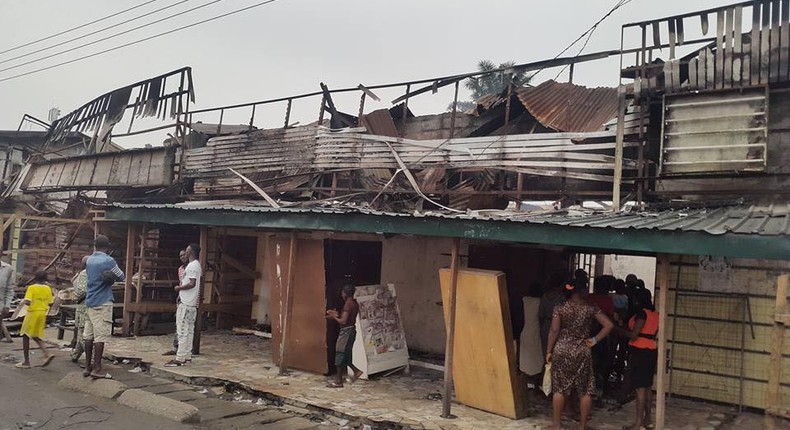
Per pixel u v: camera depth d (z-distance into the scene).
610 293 8.96
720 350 8.24
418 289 11.17
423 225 7.15
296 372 9.09
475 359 7.37
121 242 13.80
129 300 11.44
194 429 6.46
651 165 8.93
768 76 7.85
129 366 9.37
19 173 21.00
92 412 6.82
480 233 6.64
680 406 8.11
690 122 8.27
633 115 8.90
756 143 7.80
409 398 7.93
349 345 8.43
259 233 13.19
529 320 7.93
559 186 10.32
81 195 17.97
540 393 8.41
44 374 8.62
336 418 7.07
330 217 8.05
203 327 13.14
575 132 9.65
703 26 8.38
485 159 10.44
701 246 5.25
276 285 9.68
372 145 11.90
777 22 7.86
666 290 6.15
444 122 12.29
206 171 14.57
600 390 8.23
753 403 7.94
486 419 7.05
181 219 10.09
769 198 7.90
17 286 17.25
